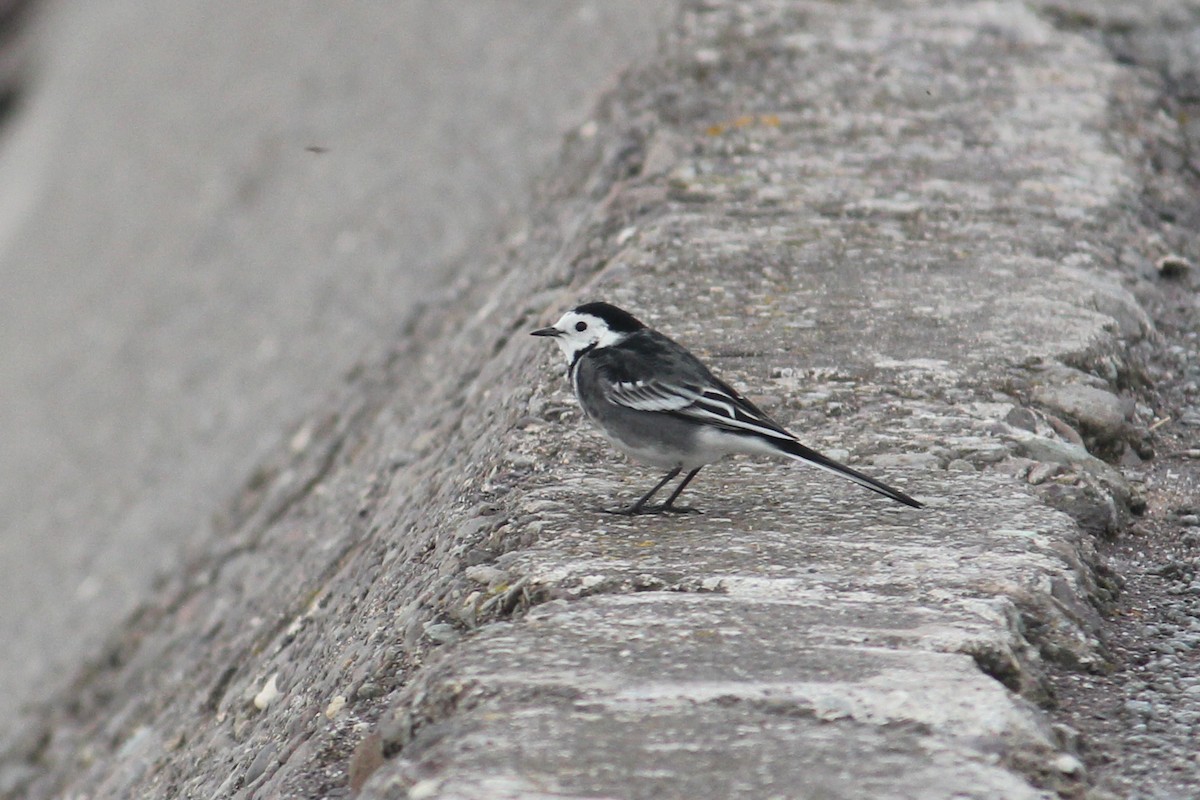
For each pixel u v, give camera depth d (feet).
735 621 24.48
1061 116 58.18
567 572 26.94
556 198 60.54
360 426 57.57
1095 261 45.57
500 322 50.60
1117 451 36.40
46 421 107.04
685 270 44.19
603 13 87.92
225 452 77.15
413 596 30.35
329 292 85.56
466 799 19.02
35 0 242.78
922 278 43.57
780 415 35.22
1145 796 21.43
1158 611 28.48
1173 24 70.85
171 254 117.60
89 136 168.55
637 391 30.01
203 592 55.77
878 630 24.14
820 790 19.25
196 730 40.29
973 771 19.79
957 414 35.17
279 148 118.01
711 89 61.00
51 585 80.12
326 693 29.37
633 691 21.94
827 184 51.39
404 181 90.84
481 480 34.47
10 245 158.10
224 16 161.68
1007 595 25.91
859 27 67.41
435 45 108.27
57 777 51.34
